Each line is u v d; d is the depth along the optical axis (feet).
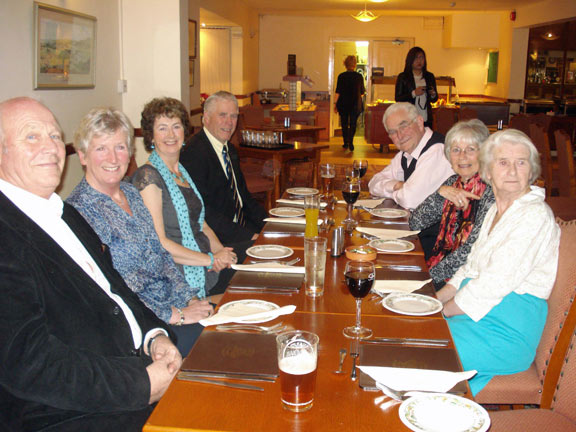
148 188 7.23
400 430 3.25
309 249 5.41
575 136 25.82
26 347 3.81
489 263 5.56
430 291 5.64
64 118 12.32
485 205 6.98
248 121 23.50
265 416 3.38
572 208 12.89
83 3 12.94
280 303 5.27
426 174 9.68
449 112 27.76
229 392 3.66
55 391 3.87
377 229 7.85
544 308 5.54
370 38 39.88
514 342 5.50
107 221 5.97
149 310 5.57
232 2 29.73
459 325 5.73
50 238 4.34
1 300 3.83
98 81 14.08
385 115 10.22
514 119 23.44
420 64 25.67
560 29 34.58
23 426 4.13
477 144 7.65
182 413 3.41
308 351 3.44
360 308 4.88
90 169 6.06
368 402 3.55
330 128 41.04
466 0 30.58
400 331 4.63
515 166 5.68
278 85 40.93
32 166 4.55
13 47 10.07
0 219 4.03
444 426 3.16
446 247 7.86
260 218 10.84
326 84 40.96
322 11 36.88
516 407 6.75
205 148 9.92
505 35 36.17
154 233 6.56
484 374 5.59
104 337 4.63
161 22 15.39
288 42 40.29
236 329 4.64
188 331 6.38
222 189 10.07
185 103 16.35
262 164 17.95
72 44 12.29
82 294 4.50
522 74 35.22
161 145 7.87
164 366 4.42
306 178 24.13
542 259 5.48
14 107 4.58
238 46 33.42
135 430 4.41
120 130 6.05
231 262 7.67
